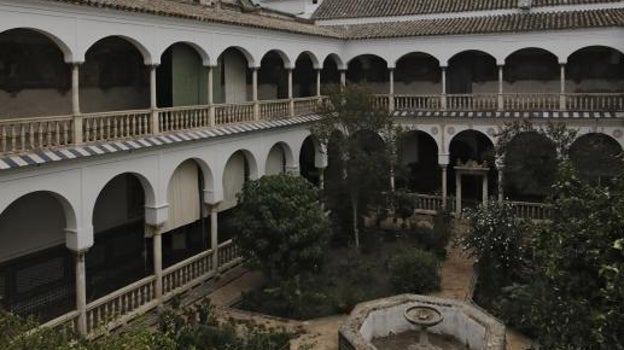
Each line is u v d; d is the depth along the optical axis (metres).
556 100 28.61
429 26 30.73
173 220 20.50
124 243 22.48
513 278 19.98
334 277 21.17
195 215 21.66
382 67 33.78
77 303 16.16
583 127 26.97
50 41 18.59
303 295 18.89
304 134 27.47
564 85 28.16
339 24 34.09
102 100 20.95
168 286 19.55
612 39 26.48
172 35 19.30
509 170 26.58
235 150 22.61
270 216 18.36
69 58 15.77
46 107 18.70
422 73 32.91
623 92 27.64
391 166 24.14
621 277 7.96
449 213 26.44
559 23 27.55
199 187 22.02
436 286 20.17
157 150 18.75
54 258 19.56
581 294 8.81
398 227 27.22
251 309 18.94
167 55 20.47
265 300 19.27
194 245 24.92
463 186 32.66
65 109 19.33
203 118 21.02
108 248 21.75
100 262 21.38
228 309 18.92
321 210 19.95
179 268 19.92
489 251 20.02
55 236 19.58
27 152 14.57
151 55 18.42
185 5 21.50
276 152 26.55
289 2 38.84
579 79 30.08
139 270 22.69
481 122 28.81
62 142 15.90
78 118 15.94
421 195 30.14
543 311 9.45
